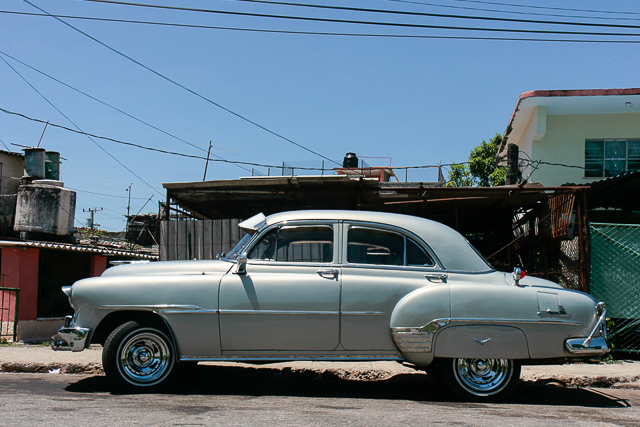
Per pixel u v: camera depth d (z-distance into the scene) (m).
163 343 5.40
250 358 5.34
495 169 23.75
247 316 5.29
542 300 5.30
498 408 4.99
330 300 5.28
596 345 5.24
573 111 16.27
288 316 5.28
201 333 5.32
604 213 14.77
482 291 5.29
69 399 4.91
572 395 5.97
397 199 11.48
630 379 6.83
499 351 5.22
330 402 5.10
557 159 16.41
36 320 12.02
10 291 11.69
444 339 5.23
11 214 21.00
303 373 6.90
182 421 4.01
